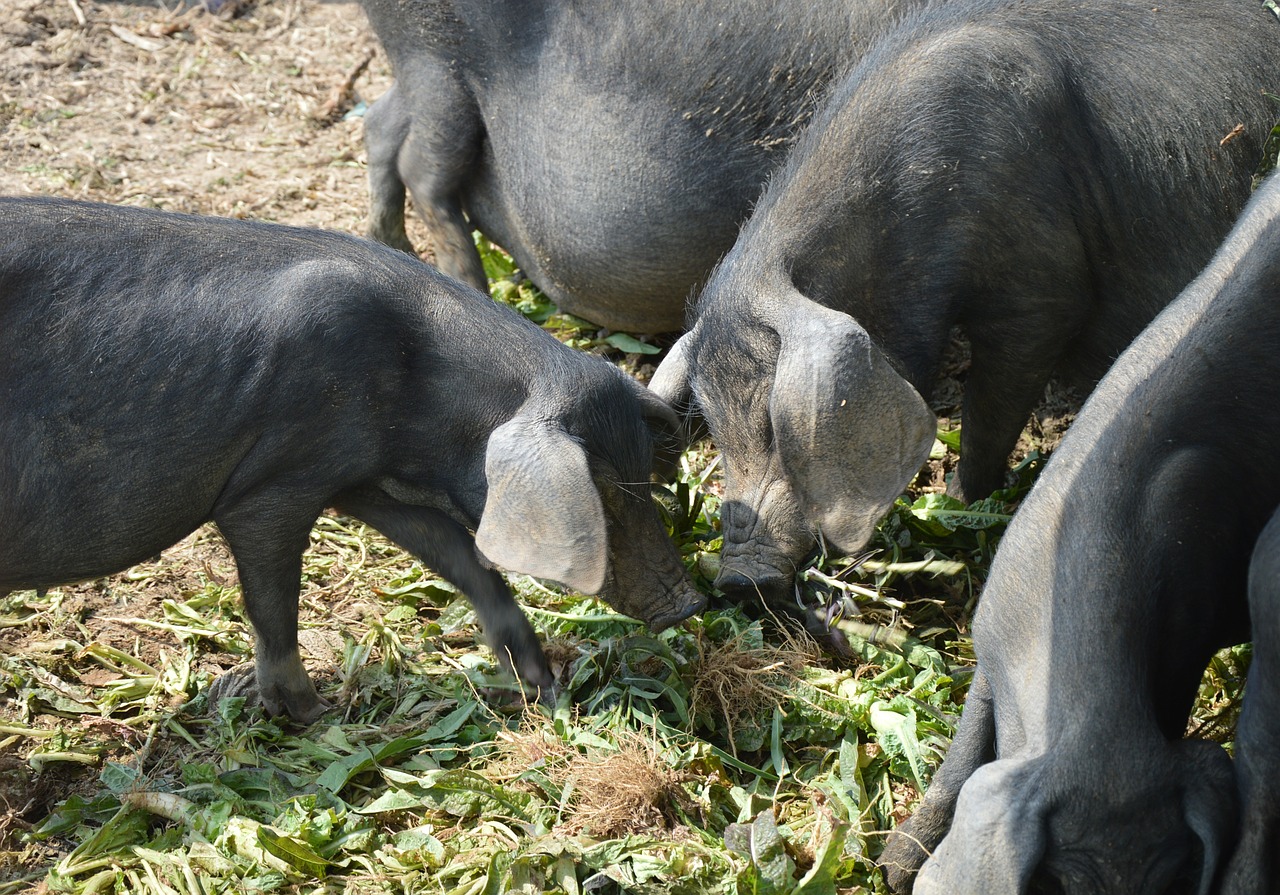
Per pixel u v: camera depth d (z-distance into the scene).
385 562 7.61
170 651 6.94
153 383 5.77
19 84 11.88
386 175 9.42
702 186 8.22
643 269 8.59
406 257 6.34
